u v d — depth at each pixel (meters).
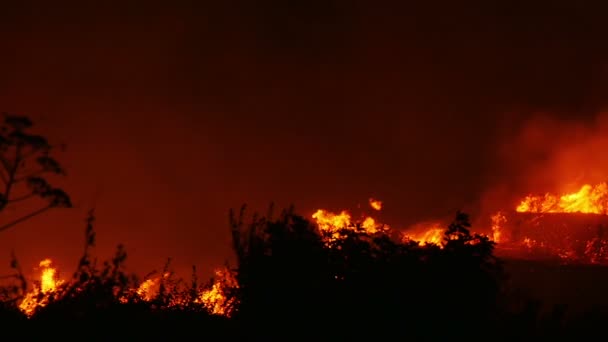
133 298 5.69
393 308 5.48
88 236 5.32
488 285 5.66
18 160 4.56
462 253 5.67
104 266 5.36
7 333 4.86
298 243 5.78
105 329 5.18
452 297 5.53
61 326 5.04
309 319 5.54
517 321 5.82
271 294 5.62
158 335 5.50
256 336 5.57
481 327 5.59
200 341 5.49
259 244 5.82
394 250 5.81
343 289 5.61
